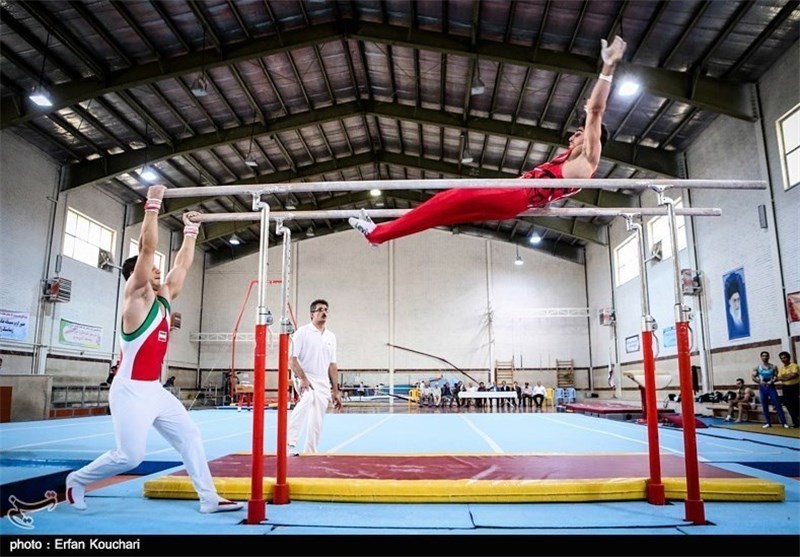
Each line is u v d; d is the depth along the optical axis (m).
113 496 4.28
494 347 27.25
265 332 3.73
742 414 13.17
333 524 3.40
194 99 16.30
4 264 15.62
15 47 12.80
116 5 12.15
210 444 8.27
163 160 18.20
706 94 13.22
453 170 21.94
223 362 27.45
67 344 18.11
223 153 20.05
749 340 13.79
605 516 3.60
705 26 11.73
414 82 16.64
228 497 4.11
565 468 4.72
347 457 5.36
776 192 12.65
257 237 27.97
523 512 3.72
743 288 14.02
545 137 17.25
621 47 3.45
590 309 26.84
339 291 28.06
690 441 3.54
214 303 28.09
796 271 12.08
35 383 15.02
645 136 16.47
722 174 14.79
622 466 4.85
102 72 14.01
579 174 4.02
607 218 23.59
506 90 15.86
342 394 26.27
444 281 28.03
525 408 23.81
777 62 12.44
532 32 13.12
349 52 15.83
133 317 3.62
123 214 21.50
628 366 22.31
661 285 19.12
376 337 27.64
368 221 4.40
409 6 13.30
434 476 4.36
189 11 12.84
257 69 15.66
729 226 14.59
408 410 21.50
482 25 13.27
